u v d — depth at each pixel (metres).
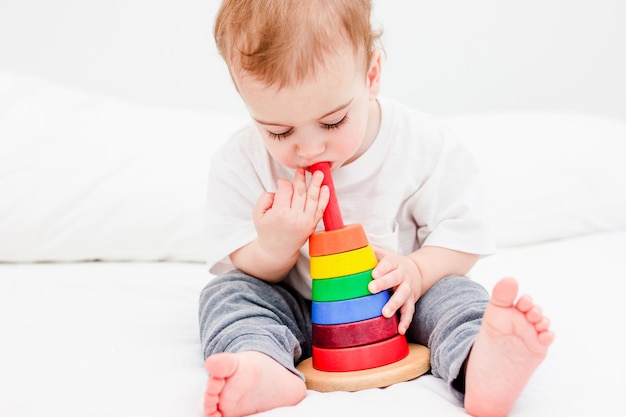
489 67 2.53
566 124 2.02
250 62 1.00
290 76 0.98
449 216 1.23
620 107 2.54
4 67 2.44
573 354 1.06
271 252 1.13
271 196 1.13
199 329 1.18
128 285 1.53
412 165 1.22
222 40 1.06
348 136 1.05
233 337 1.00
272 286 1.20
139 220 1.76
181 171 1.84
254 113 1.03
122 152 1.88
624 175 1.85
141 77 2.48
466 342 0.95
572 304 1.30
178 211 1.77
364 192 1.22
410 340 1.17
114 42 2.46
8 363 1.12
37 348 1.18
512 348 0.87
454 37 2.51
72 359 1.12
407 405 0.90
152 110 2.08
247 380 0.87
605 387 0.94
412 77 2.52
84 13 2.45
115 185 1.80
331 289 1.05
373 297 1.05
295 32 0.99
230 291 1.13
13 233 1.75
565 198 1.82
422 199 1.23
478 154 1.93
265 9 1.00
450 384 0.95
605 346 1.08
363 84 1.07
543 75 2.54
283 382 0.93
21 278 1.60
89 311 1.37
